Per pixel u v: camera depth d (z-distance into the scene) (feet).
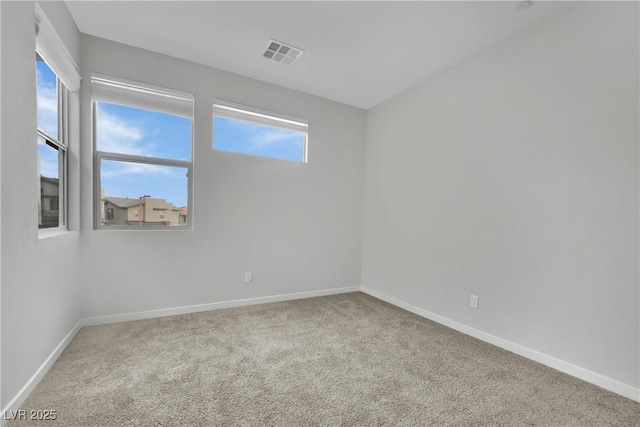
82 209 8.11
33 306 5.30
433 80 9.98
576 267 6.40
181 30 7.82
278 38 8.10
